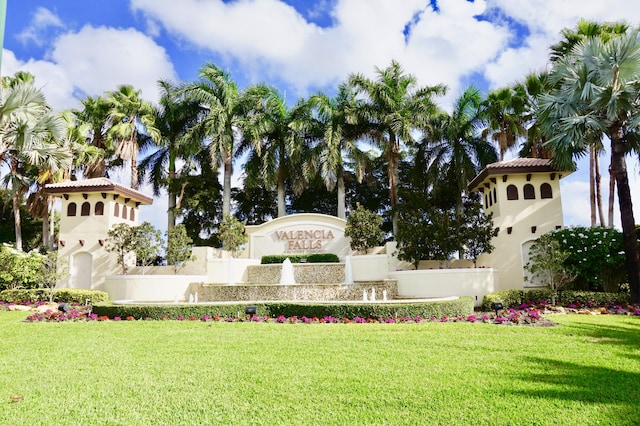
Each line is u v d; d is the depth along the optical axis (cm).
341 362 745
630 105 1522
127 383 634
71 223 2283
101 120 2962
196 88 2783
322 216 2494
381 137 2741
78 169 2955
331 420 491
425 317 1273
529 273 1950
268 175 2731
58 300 1891
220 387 610
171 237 2150
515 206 2017
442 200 2938
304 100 2841
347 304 1295
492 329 1055
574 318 1247
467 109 2709
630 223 1547
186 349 860
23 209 3366
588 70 1576
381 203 3531
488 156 2681
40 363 757
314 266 2175
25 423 490
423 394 571
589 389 583
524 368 690
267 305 1362
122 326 1169
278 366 720
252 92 2819
